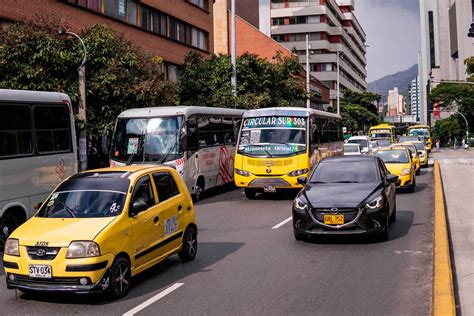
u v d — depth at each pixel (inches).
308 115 733.9
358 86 4820.4
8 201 426.6
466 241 393.7
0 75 703.7
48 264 267.6
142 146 692.7
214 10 2087.8
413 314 245.0
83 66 699.4
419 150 1295.5
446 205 594.9
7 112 435.2
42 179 467.5
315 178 465.4
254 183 717.9
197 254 389.1
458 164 1349.7
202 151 748.0
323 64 3730.3
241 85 1302.9
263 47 2252.7
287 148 711.7
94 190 310.8
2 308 272.2
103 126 767.7
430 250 383.6
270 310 255.4
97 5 1041.5
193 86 1264.8
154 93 822.5
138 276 329.1
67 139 507.5
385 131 2043.6
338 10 4136.3
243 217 574.2
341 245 408.8
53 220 293.0
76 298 286.4
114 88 789.9
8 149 431.5
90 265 266.7
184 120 694.5
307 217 406.3
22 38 711.1
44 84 708.7
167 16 1325.0
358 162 476.4
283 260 362.0
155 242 319.0
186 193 369.7
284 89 1453.0
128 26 1141.7
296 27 3727.9
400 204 644.1
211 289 295.1
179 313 255.3
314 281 306.3
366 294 278.1
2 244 419.5
